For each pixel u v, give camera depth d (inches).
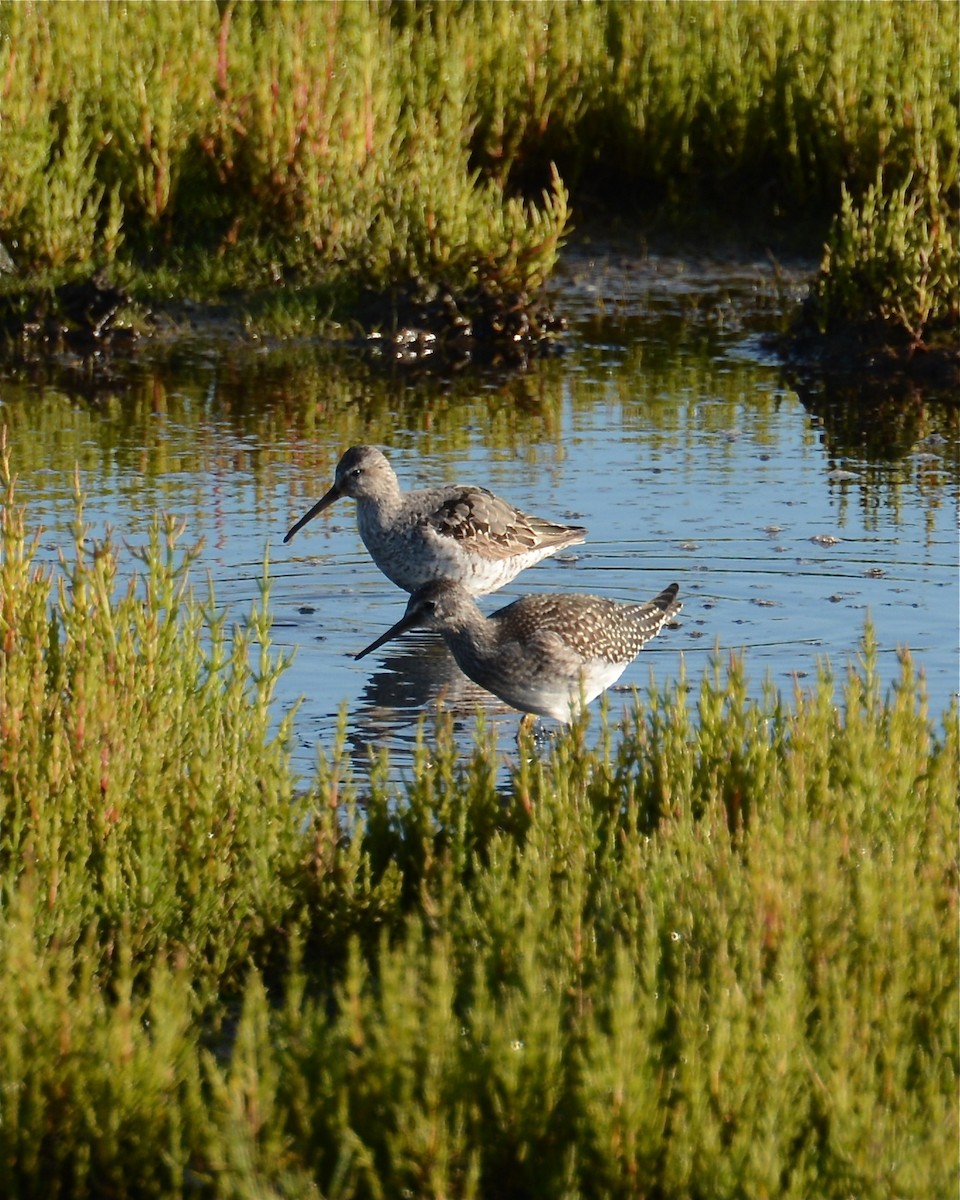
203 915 342.3
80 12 1017.5
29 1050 265.3
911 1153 246.1
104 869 341.4
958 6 1144.2
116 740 354.6
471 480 687.1
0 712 354.6
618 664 489.7
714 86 1081.4
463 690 510.0
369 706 492.1
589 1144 259.9
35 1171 257.8
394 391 829.8
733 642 529.7
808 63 1078.4
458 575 574.2
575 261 1031.6
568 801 364.2
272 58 994.1
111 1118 258.7
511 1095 261.4
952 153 1003.3
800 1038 267.3
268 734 464.1
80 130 965.2
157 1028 265.7
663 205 1078.4
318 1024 272.2
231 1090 256.4
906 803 352.8
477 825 378.6
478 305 907.4
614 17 1144.2
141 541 602.9
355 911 354.0
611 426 768.9
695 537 623.8
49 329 886.4
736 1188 250.4
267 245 957.2
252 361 874.1
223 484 680.4
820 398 816.3
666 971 295.9
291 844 363.3
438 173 943.7
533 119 1068.5
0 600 378.0
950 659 511.5
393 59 1061.1
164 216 964.0
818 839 322.3
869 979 286.2
